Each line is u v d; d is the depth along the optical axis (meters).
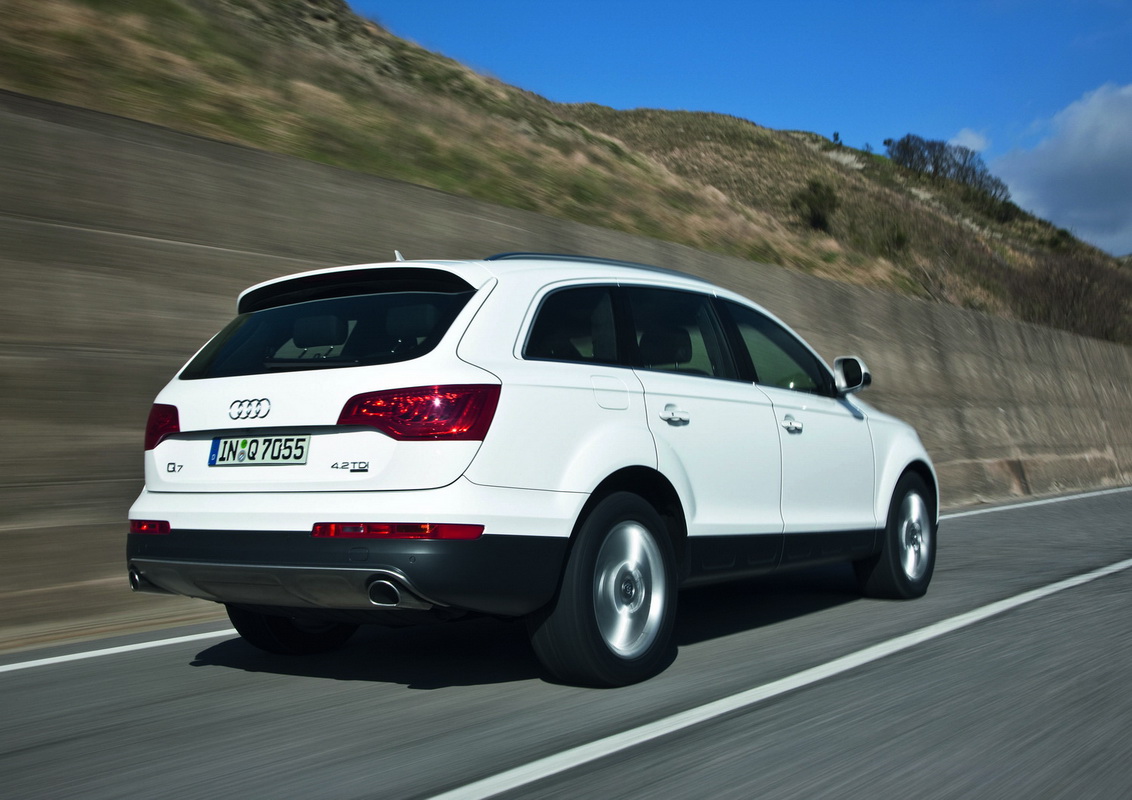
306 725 3.79
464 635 5.51
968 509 13.51
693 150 66.25
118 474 6.68
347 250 9.73
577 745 3.45
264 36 17.09
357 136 14.70
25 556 5.97
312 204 9.64
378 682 4.47
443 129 17.64
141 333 7.38
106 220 7.64
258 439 4.07
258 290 4.62
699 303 5.32
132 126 8.28
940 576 7.51
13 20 11.83
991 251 47.84
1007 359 20.12
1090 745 3.44
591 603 4.12
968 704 3.96
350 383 3.91
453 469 3.76
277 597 4.01
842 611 6.10
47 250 7.12
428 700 4.12
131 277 7.55
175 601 6.48
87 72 11.65
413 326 4.07
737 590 6.92
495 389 3.91
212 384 4.30
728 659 4.80
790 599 6.55
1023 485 17.00
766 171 63.16
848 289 17.47
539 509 3.96
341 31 22.53
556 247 12.91
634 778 3.11
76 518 6.32
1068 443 20.45
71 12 12.89
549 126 23.42
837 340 16.69
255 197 9.05
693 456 4.76
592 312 4.61
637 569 4.39
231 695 4.27
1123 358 24.97
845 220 40.44
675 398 4.75
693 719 3.76
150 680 4.55
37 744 3.59
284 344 4.30
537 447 4.01
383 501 3.75
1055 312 40.47
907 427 6.77
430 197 11.20
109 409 6.85
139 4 14.30
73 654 5.12
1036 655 4.84
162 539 4.20
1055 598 6.47
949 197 70.75
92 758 3.42
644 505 4.42
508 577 3.84
